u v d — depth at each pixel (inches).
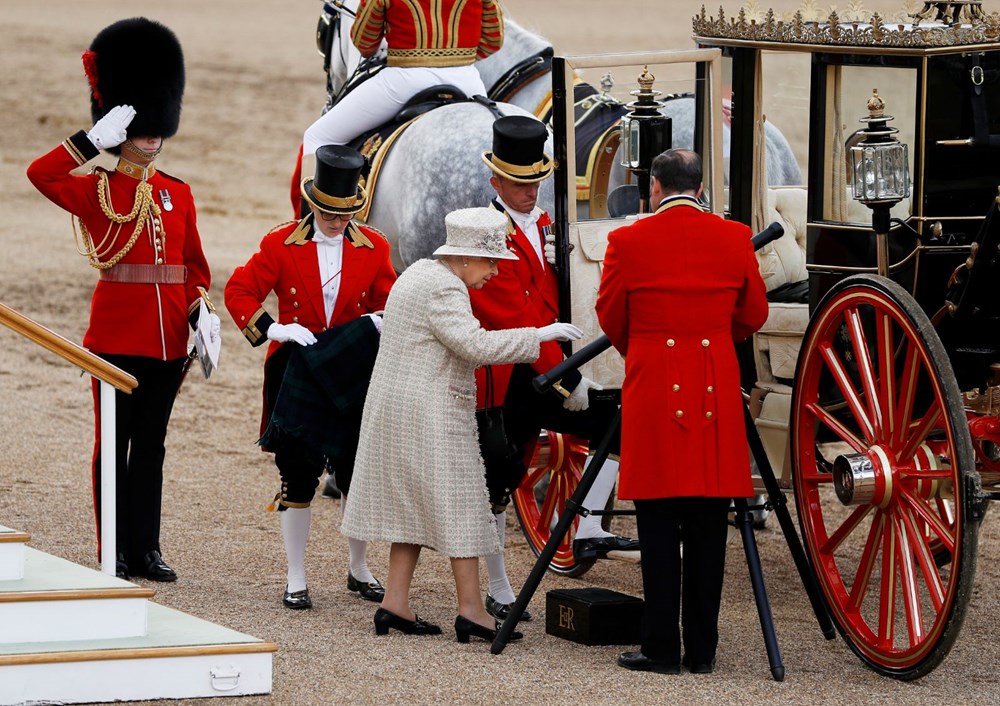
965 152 806.5
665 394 796.0
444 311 827.4
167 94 968.9
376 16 1114.1
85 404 1481.3
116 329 964.0
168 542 1061.1
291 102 3779.5
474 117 1056.2
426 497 834.8
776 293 980.6
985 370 830.5
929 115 800.3
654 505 802.2
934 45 793.6
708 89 940.6
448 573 1010.1
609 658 828.0
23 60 4173.2
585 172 940.6
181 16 5610.2
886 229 796.6
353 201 927.7
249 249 2353.6
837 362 831.7
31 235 2361.0
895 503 794.2
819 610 841.5
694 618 805.2
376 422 850.1
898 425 791.1
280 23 5556.1
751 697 759.1
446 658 816.9
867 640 809.5
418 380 837.8
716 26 956.0
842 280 813.2
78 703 727.7
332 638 852.0
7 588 764.6
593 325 922.7
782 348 932.6
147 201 964.6
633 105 950.4
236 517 1135.6
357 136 1146.7
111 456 820.6
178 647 743.7
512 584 1002.1
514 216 900.6
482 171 1028.5
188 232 999.0
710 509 804.6
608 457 986.7
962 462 729.6
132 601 767.1
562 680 781.9
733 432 799.7
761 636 875.4
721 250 800.9
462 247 833.5
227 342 1806.1
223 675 745.6
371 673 786.2
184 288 994.7
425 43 1119.6
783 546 1107.3
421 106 1113.4
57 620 754.8
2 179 2819.9
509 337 827.4
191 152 3157.0
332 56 1333.7
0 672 713.6
